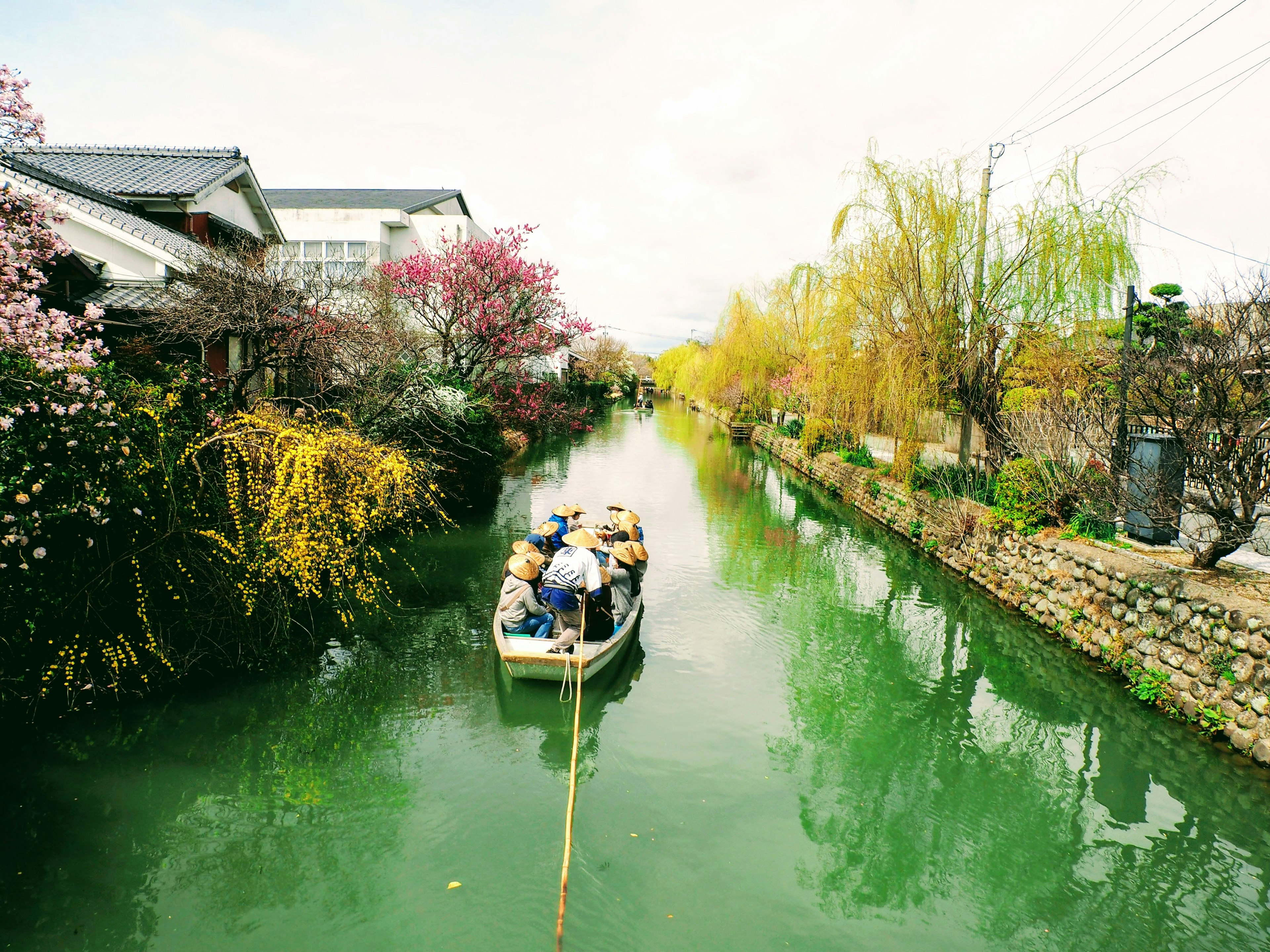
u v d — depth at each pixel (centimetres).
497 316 1418
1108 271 1002
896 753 584
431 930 377
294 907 390
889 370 1152
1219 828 494
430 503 1087
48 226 715
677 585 997
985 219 1095
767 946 376
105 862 417
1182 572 683
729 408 3628
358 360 1015
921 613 908
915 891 426
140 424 561
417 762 534
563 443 2741
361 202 2812
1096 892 430
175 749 525
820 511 1559
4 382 458
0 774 480
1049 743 602
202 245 1271
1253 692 545
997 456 1104
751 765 553
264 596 657
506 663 612
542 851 443
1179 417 720
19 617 498
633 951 368
